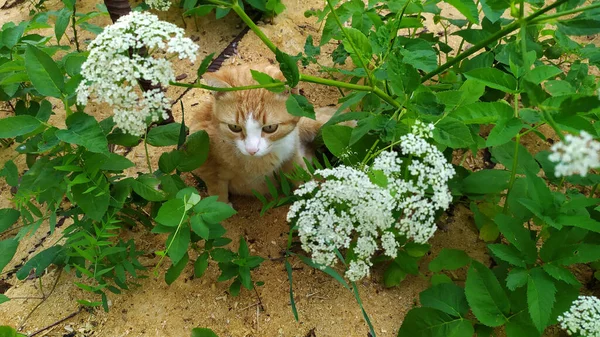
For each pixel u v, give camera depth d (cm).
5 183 71
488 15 52
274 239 63
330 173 45
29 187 49
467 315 54
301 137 66
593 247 47
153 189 52
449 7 91
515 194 54
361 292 58
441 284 52
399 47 56
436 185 44
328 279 59
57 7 93
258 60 83
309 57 68
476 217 58
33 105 65
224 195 67
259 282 57
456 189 56
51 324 57
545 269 47
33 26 69
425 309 51
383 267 60
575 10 41
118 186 52
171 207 47
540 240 60
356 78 72
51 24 90
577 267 59
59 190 51
